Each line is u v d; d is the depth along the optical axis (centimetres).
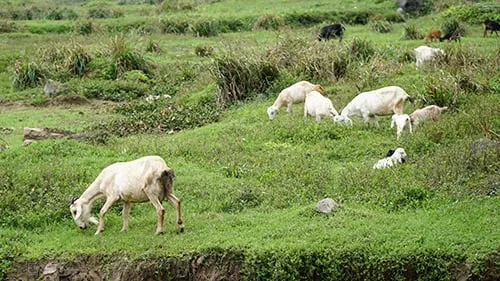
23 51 2916
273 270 1009
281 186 1293
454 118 1562
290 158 1444
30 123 2023
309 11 3928
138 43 3161
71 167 1390
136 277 1047
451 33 2934
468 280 979
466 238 1021
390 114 1623
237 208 1229
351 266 1009
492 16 3547
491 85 1811
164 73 2609
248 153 1506
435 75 1891
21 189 1284
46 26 3803
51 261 1087
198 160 1484
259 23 3722
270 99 2005
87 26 3681
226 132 1703
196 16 3928
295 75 2114
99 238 1118
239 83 2061
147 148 1562
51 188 1295
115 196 1127
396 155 1354
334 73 2117
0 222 1202
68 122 2017
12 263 1094
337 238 1041
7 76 2662
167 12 4309
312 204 1184
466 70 1917
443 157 1338
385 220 1104
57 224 1208
